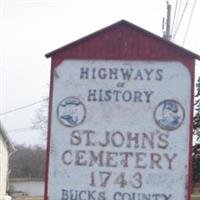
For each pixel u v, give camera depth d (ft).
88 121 39.96
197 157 154.61
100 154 39.52
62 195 39.60
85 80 40.34
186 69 39.52
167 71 39.68
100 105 39.99
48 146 40.11
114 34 40.50
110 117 39.78
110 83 40.09
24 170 340.80
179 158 38.86
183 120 39.19
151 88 39.65
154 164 38.99
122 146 39.40
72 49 40.70
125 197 38.96
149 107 39.50
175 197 38.58
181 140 39.01
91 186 39.40
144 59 39.99
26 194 315.58
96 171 39.45
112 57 40.29
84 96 40.24
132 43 40.29
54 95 40.47
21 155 341.21
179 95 39.40
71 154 39.83
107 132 39.65
